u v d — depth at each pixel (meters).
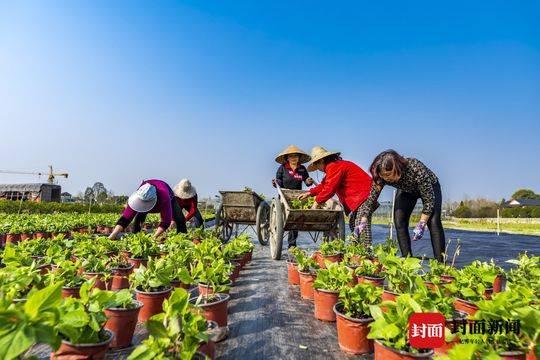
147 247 5.40
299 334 3.17
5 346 1.46
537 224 31.27
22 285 2.83
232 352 2.76
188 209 8.54
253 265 6.36
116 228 5.78
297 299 4.29
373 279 4.14
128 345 2.82
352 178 5.99
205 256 4.26
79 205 29.86
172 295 2.10
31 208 26.16
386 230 19.97
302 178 8.42
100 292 2.30
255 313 3.71
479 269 3.70
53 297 1.66
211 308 3.00
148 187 5.91
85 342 2.13
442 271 4.18
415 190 4.92
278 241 6.56
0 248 8.66
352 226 6.07
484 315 2.22
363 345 2.75
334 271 3.60
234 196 8.65
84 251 4.68
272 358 2.68
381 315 2.36
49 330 1.60
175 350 1.92
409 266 3.30
